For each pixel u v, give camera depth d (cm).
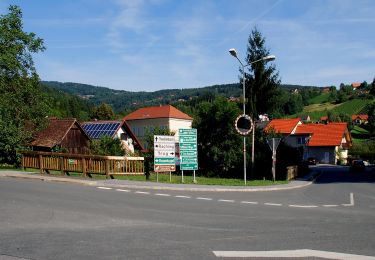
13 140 3231
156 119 9169
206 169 3872
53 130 4500
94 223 977
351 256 707
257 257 694
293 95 15900
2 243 769
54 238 814
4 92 4025
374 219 1138
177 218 1075
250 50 5559
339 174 4559
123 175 2312
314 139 8525
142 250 730
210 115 3809
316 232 919
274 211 1276
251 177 3422
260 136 3841
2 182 1814
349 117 12938
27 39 4266
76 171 2231
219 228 950
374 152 8788
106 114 11762
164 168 2198
